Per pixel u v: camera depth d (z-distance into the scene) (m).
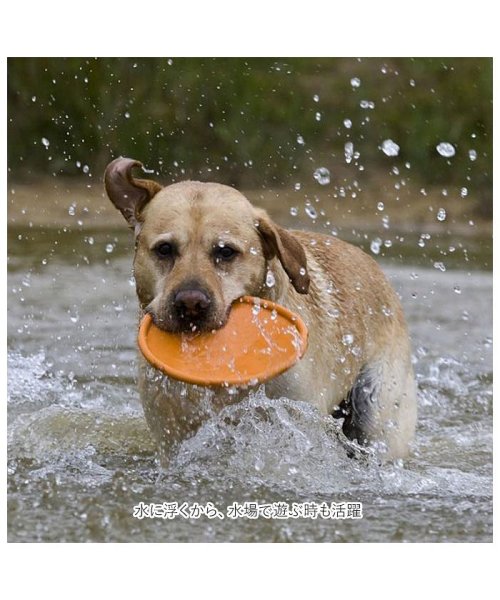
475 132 26.53
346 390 9.86
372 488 9.32
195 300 8.20
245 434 9.26
